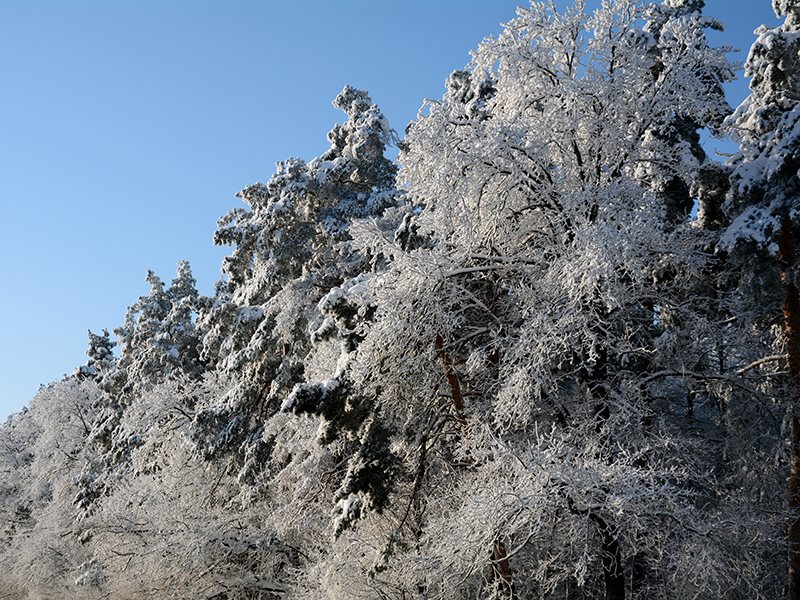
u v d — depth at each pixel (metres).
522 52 14.75
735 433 15.98
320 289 24.38
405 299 14.42
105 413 40.78
